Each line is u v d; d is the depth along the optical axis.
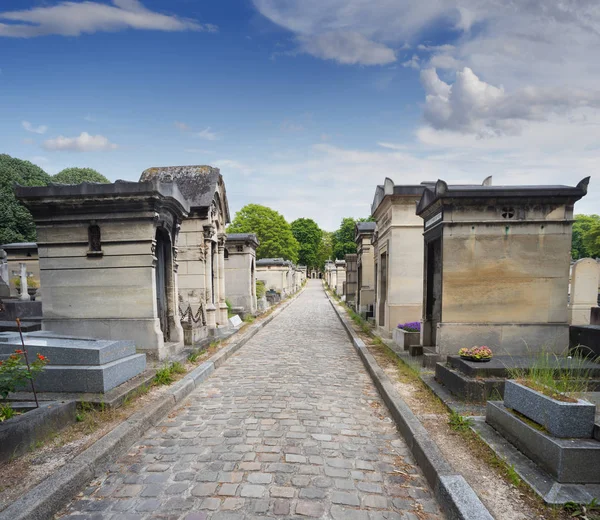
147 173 12.68
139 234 7.61
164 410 5.34
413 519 2.99
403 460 3.99
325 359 9.19
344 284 29.64
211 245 12.35
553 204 6.88
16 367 4.29
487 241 6.93
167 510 3.09
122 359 5.91
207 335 11.02
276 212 55.41
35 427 3.93
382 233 12.61
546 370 4.59
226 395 6.29
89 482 3.52
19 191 7.51
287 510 3.09
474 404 5.05
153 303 7.65
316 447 4.29
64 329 7.80
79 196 7.45
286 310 23.09
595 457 3.08
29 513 2.81
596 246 47.88
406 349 8.98
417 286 11.01
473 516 2.72
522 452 3.64
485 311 6.96
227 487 3.44
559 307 6.92
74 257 7.78
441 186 6.80
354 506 3.16
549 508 2.83
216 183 12.18
